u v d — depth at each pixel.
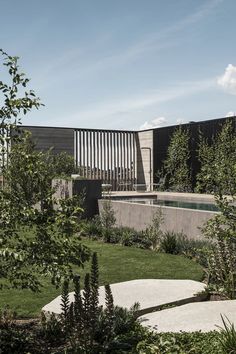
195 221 11.70
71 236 4.88
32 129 28.20
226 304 5.85
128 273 8.94
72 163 24.55
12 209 4.84
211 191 7.59
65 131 29.30
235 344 4.03
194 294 6.55
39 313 6.37
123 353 4.31
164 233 12.88
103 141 30.86
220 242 7.07
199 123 25.19
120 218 15.16
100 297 6.43
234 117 22.44
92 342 4.31
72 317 4.34
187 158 26.05
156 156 29.48
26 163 4.98
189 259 10.19
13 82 4.87
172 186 27.31
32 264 4.75
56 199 5.05
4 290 7.55
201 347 4.15
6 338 4.80
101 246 11.92
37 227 4.83
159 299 6.32
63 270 4.69
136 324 5.08
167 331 4.92
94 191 16.36
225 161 7.45
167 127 28.20
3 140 4.83
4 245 4.75
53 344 4.86
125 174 31.55
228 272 7.00
